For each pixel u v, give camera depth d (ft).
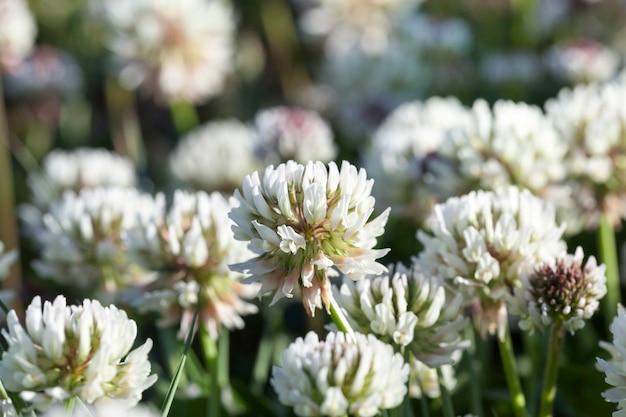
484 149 1.20
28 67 1.97
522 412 0.98
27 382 0.83
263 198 0.88
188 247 1.03
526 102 1.94
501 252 0.95
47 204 1.48
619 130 1.17
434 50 1.94
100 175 1.50
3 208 1.52
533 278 0.93
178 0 1.67
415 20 2.01
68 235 1.15
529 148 1.17
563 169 1.18
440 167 1.22
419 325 0.92
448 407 0.95
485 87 1.98
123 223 1.15
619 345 0.89
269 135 1.48
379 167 1.33
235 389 1.14
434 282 0.93
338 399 0.81
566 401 1.10
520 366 1.26
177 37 1.66
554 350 0.94
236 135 1.60
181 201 1.06
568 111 1.20
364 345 0.83
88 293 1.19
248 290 1.06
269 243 0.88
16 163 1.91
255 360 1.40
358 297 0.92
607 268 1.19
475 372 1.03
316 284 0.88
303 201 0.87
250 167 1.56
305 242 0.87
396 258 1.42
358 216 0.87
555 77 1.92
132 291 1.07
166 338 1.20
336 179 0.87
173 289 1.04
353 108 1.86
